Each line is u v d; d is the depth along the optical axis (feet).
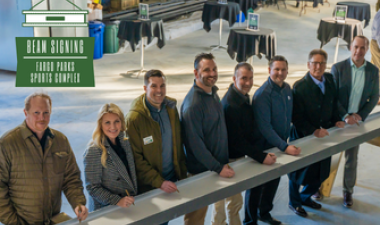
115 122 7.45
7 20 23.81
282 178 13.85
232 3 30.73
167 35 34.04
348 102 11.70
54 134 7.47
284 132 10.14
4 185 7.09
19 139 7.07
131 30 23.88
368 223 11.42
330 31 25.77
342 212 11.89
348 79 11.43
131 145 8.16
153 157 8.42
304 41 34.47
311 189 11.59
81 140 16.01
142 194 8.01
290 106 10.07
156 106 8.32
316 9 49.26
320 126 10.98
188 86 23.00
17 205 7.31
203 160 8.71
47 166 7.30
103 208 7.52
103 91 21.76
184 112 8.60
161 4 37.22
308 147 10.05
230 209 10.08
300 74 25.50
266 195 10.81
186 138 8.77
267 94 9.58
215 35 36.11
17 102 19.80
